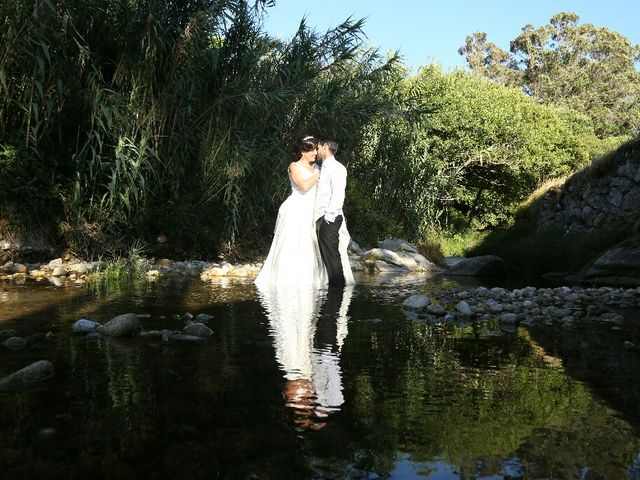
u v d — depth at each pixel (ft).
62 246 24.57
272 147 29.71
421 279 26.63
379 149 47.24
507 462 4.73
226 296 16.28
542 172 67.56
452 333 11.26
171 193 28.07
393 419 5.81
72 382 6.97
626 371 8.13
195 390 6.71
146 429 5.38
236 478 4.36
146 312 12.76
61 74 23.61
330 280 20.98
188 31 25.52
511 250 38.17
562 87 155.02
